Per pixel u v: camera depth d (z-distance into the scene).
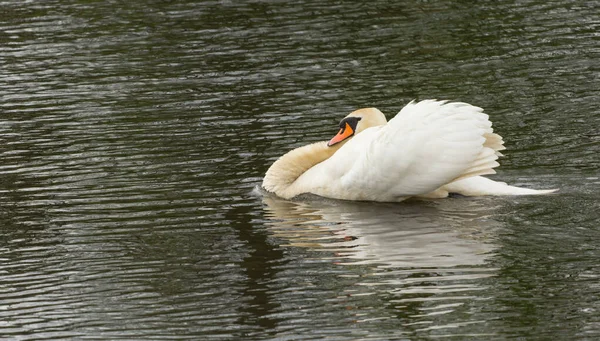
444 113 15.36
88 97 22.88
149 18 29.92
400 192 15.66
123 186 16.94
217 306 11.95
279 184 16.64
